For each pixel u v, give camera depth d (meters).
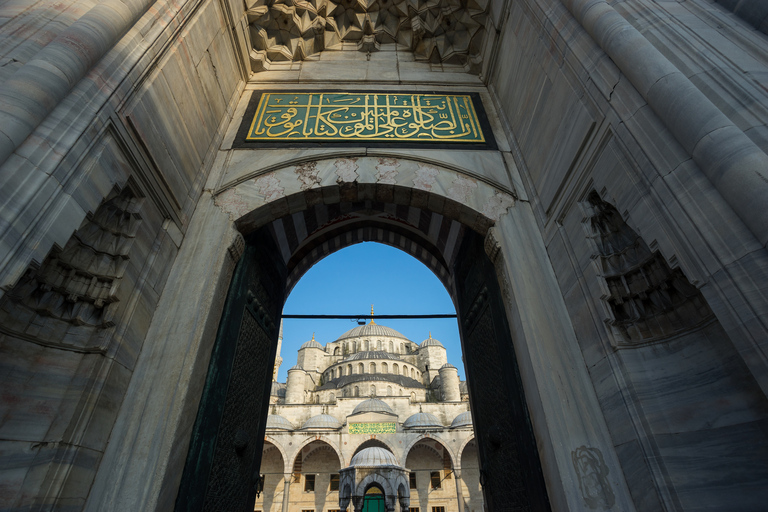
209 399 2.95
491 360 3.89
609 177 2.71
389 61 5.45
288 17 5.04
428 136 4.41
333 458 32.41
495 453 3.79
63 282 2.39
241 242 3.71
